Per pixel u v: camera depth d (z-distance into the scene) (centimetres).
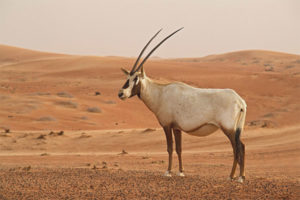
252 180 1315
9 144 4444
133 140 4494
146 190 1121
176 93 1327
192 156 2955
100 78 14112
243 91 10906
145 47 1427
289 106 8694
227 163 2386
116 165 2186
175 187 1166
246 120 7688
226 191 1096
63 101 9125
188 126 1301
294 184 1210
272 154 2798
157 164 2275
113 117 8306
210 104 1260
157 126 7756
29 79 14862
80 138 4759
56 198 1030
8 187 1198
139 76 1390
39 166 2077
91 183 1259
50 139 4700
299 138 3828
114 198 1016
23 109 8056
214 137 4225
